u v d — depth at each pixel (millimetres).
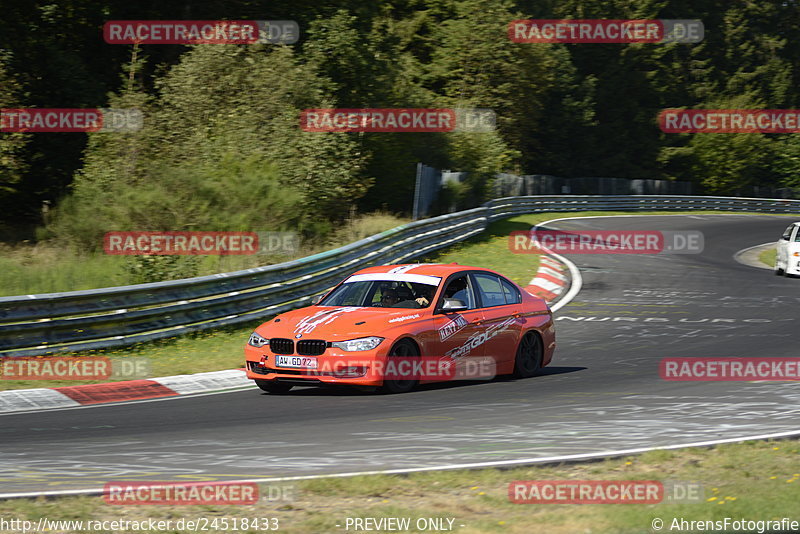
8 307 47531
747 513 19734
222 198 85188
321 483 22453
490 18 196375
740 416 32469
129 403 38188
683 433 29391
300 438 29438
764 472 23750
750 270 104312
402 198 121375
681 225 163250
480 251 101250
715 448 26594
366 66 120812
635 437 28781
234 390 41344
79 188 89625
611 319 65312
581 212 173125
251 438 29672
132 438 30250
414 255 89688
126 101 98000
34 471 25094
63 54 117125
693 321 64250
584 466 24500
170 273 67312
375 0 143625
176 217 81312
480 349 41438
